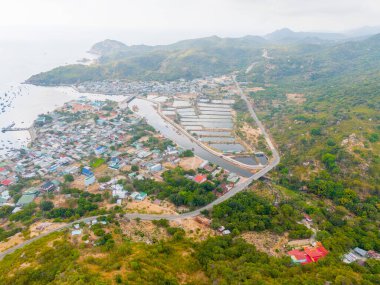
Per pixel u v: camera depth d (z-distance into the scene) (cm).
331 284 10988
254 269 11856
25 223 16075
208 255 13112
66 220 15962
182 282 11319
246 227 15788
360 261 13225
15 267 11350
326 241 14225
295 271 11969
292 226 15800
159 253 12838
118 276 10219
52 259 11750
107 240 13262
